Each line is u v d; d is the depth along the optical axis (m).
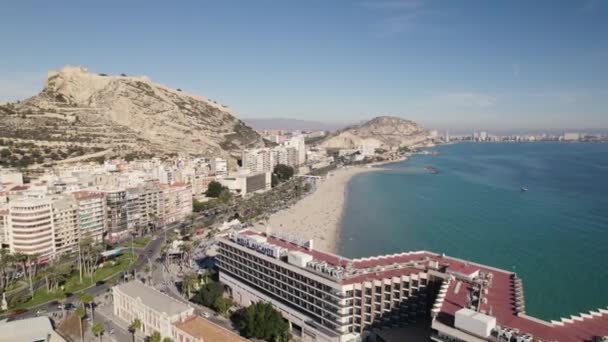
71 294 176.88
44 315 155.88
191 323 133.12
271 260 153.12
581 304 174.62
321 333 134.00
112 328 146.50
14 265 194.00
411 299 133.62
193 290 180.88
